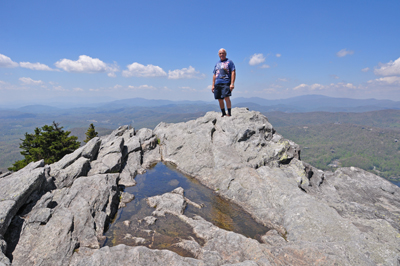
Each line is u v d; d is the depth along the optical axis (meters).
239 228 5.11
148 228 5.01
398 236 4.60
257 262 4.10
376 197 6.46
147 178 7.04
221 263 4.18
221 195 6.17
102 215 5.11
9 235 4.59
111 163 7.04
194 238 4.77
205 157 7.43
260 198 5.74
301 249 4.32
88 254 4.38
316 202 5.33
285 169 6.89
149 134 9.18
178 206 5.55
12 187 5.12
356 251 4.21
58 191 5.78
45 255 4.29
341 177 7.34
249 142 7.58
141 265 3.91
